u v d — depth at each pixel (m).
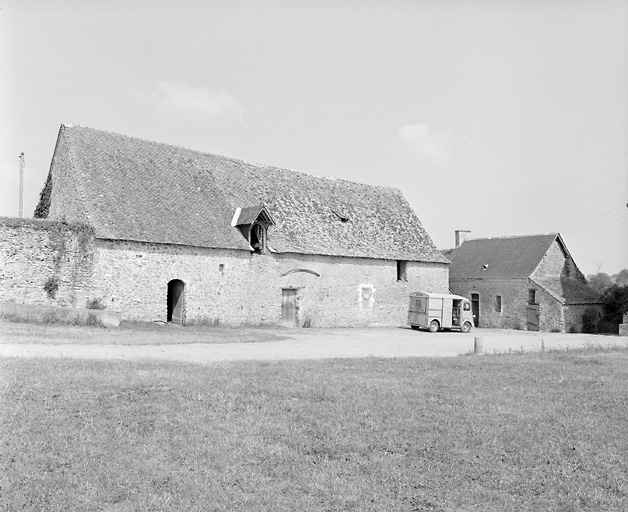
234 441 7.74
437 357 16.62
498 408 9.73
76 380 10.06
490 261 44.62
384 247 34.88
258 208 28.47
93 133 27.67
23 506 5.82
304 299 30.75
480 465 7.37
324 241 31.98
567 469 7.29
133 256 24.41
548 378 12.53
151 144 29.69
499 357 16.75
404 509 6.23
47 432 7.59
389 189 40.34
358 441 7.96
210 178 30.34
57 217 26.95
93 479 6.45
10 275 21.95
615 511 6.32
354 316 32.94
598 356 17.23
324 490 6.57
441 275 37.72
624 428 8.78
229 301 27.53
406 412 9.28
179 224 26.34
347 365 13.84
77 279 23.06
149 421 8.28
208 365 12.82
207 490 6.39
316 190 35.19
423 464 7.36
